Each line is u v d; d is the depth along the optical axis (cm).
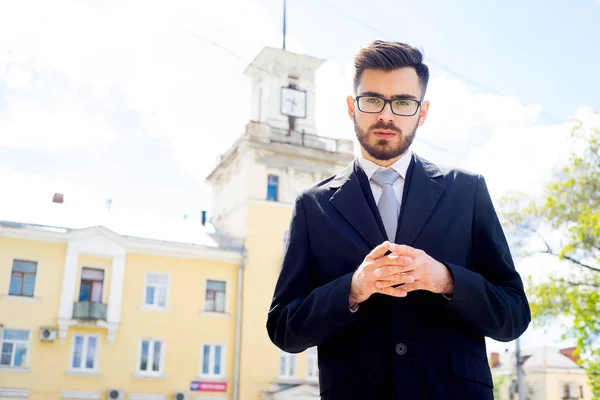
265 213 2744
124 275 2378
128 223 2622
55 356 2217
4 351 2167
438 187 196
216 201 3148
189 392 2356
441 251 185
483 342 183
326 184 212
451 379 171
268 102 3050
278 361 2522
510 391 3969
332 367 181
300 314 180
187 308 2444
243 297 2548
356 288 168
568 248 1326
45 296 2252
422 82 199
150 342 2361
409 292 179
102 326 2284
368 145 198
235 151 2905
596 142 1332
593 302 1309
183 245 2488
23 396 2141
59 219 2470
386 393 171
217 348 2456
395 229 192
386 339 176
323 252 196
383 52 195
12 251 2253
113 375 2277
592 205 1336
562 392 3894
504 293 180
